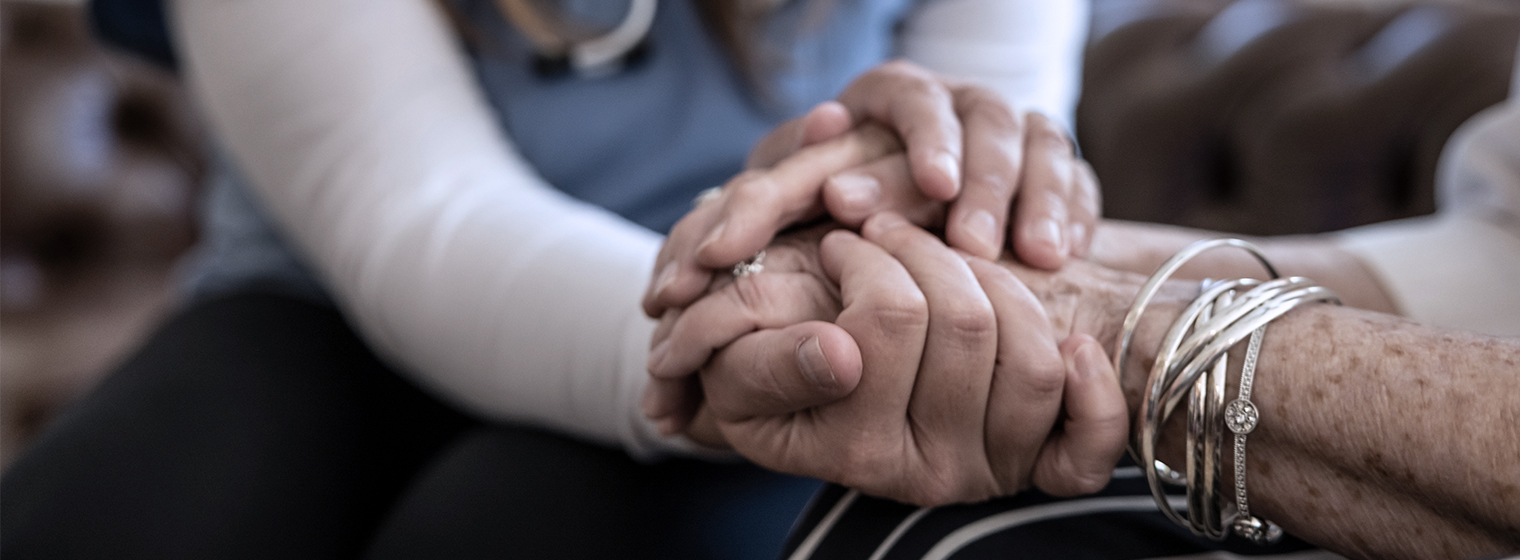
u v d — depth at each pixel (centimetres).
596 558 71
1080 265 69
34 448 80
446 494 75
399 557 73
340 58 80
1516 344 59
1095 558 62
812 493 76
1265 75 138
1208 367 62
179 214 189
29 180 171
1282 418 61
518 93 90
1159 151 148
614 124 90
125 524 75
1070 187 70
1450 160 80
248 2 80
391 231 79
